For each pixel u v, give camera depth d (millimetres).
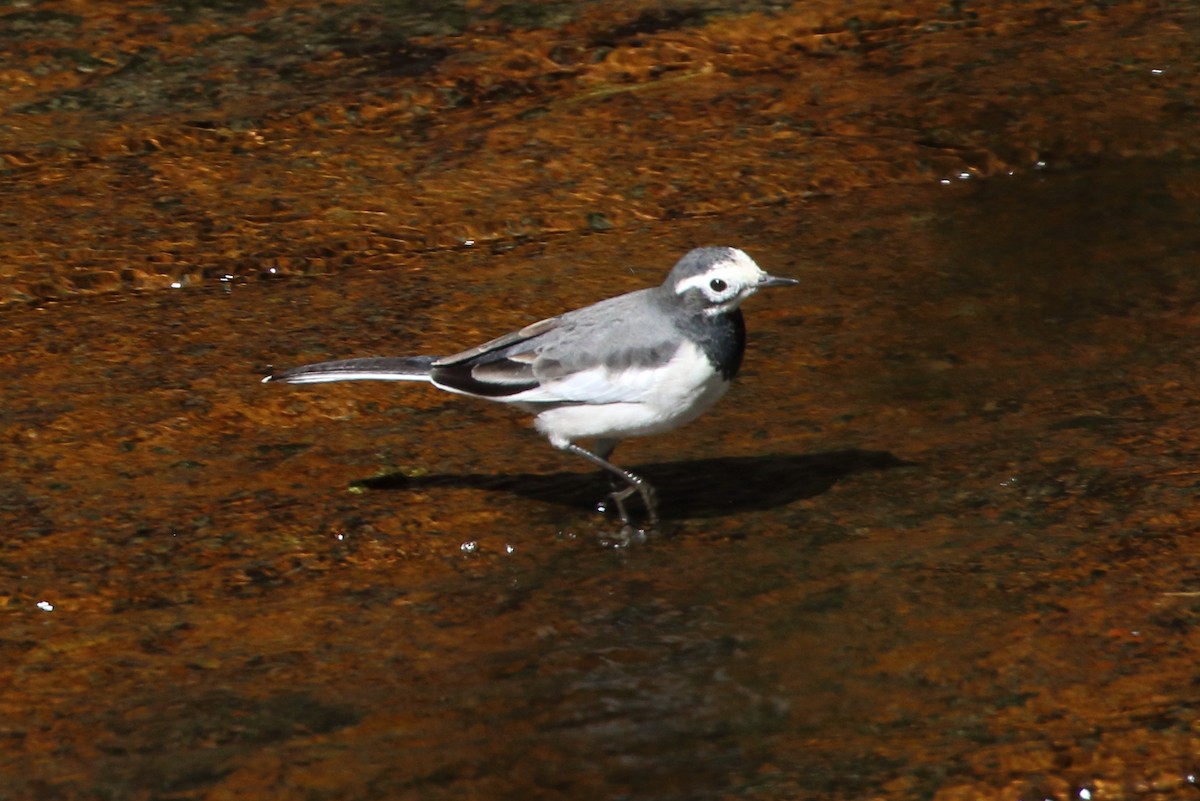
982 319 14484
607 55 20516
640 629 10203
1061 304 14703
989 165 17844
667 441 12727
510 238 16781
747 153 18203
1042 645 9797
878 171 17766
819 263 15789
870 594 10461
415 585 10805
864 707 9297
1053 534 11039
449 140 18656
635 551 11180
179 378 13883
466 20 21547
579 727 9180
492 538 11383
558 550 11234
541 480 12227
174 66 20375
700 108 19234
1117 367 13484
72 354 14414
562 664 9828
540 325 11508
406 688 9602
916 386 13359
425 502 11883
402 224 16938
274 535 11414
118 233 16656
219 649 10039
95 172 17938
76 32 21188
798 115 19000
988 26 21297
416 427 13094
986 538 11047
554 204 17234
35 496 11953
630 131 18734
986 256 15789
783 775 8711
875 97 19391
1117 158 17875
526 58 20453
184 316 15180
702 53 20578
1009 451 12219
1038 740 8914
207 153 18375
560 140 18578
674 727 9180
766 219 16891
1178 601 10148
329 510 11758
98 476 12281
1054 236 16172
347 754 8953
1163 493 11445
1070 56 20203
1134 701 9211
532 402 11266
